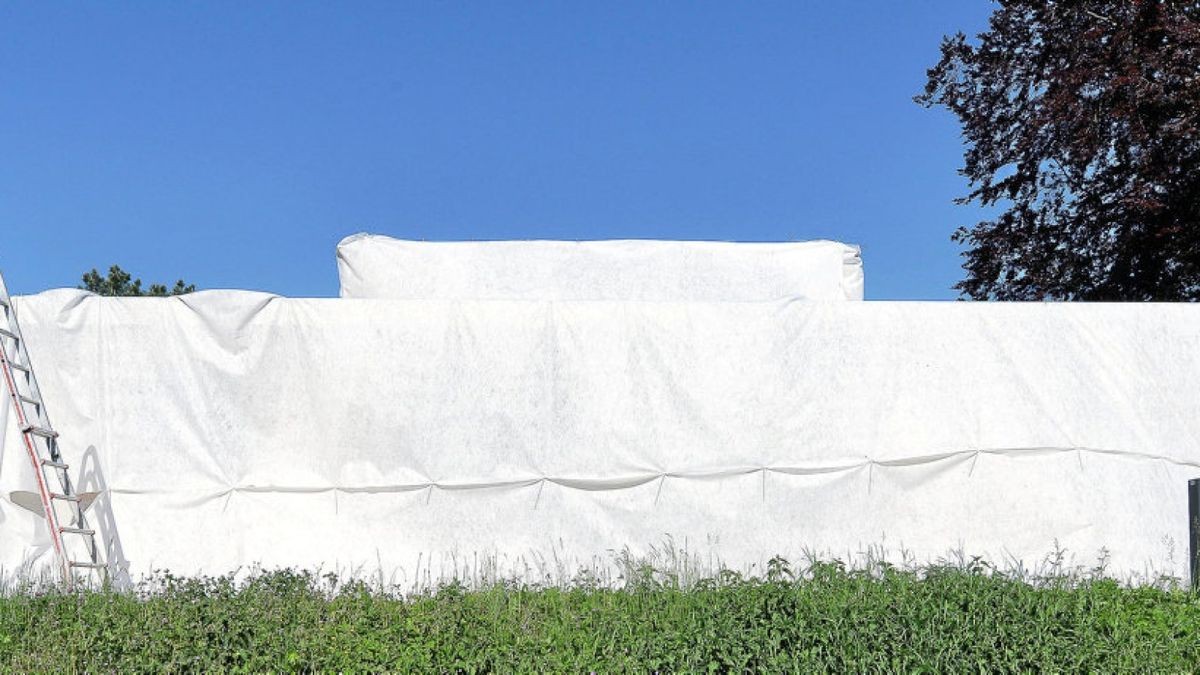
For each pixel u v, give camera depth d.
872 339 11.01
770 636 7.00
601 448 10.73
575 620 7.72
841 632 6.91
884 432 10.91
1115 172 18.77
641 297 11.95
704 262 12.11
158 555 10.29
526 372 10.77
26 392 10.38
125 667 6.82
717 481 10.77
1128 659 6.73
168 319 10.58
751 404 10.87
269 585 8.75
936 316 11.09
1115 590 8.58
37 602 8.47
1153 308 11.23
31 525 10.35
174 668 6.79
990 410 11.00
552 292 11.88
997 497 10.90
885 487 10.86
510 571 10.45
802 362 10.95
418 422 10.65
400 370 10.69
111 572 10.17
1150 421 11.09
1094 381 11.11
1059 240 20.05
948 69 21.00
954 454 10.89
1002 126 20.41
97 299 10.56
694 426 10.81
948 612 7.12
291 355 10.64
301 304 10.67
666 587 8.90
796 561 10.70
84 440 10.41
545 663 6.73
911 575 8.78
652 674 6.73
